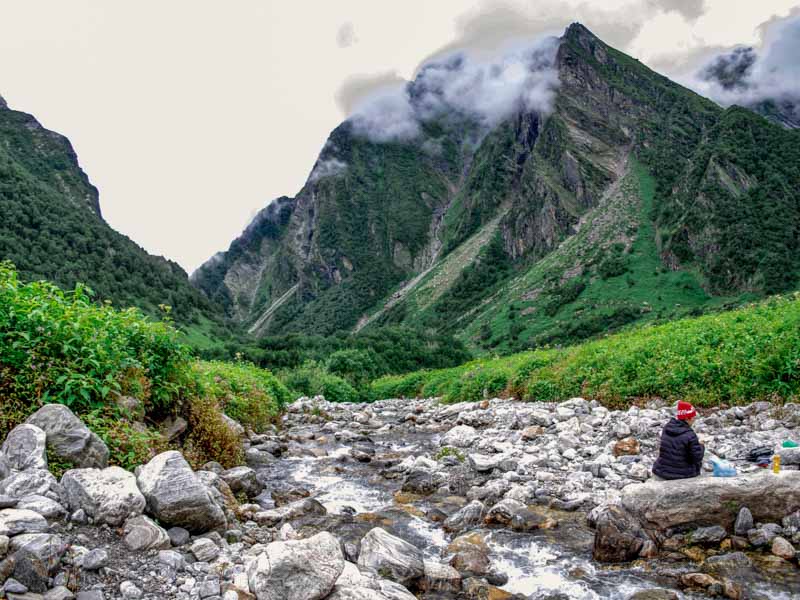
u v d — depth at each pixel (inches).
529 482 381.1
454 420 732.0
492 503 356.2
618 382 627.5
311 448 571.8
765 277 6530.5
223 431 434.3
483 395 868.6
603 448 445.7
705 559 257.6
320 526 320.5
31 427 262.4
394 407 1032.2
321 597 204.4
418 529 322.3
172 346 412.2
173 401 406.3
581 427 527.2
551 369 778.2
